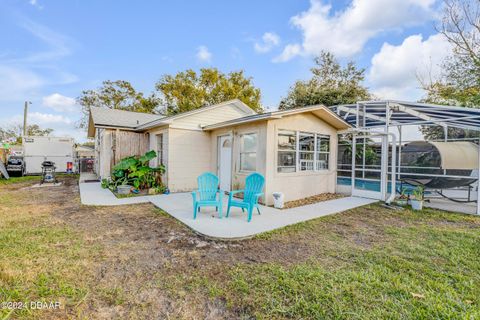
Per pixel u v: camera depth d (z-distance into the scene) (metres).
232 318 2.04
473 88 11.03
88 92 24.38
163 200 6.93
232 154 7.84
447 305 2.16
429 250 3.45
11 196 7.65
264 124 6.58
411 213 5.75
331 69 19.58
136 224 4.67
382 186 7.18
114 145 10.25
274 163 6.67
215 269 2.88
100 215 5.32
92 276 2.69
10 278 2.55
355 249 3.50
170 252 3.38
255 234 4.08
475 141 8.62
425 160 8.84
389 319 1.99
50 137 15.67
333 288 2.44
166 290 2.44
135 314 2.08
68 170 16.16
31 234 3.98
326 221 4.98
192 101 24.66
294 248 3.55
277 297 2.31
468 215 5.60
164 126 8.75
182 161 8.65
